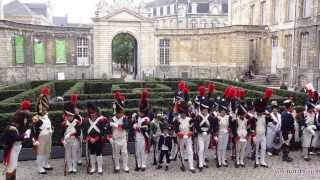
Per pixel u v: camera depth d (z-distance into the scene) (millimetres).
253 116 14797
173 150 15617
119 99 16484
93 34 59406
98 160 13922
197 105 16844
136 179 13344
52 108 18438
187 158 15172
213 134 14672
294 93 25625
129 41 78000
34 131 13734
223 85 32938
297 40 44812
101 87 39312
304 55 44094
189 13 97875
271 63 52094
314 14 41156
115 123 14094
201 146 14453
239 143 14750
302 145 16234
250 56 54812
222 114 14906
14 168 12320
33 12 97688
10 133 12117
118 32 60469
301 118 16016
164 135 14367
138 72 61969
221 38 55438
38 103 14641
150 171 14289
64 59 56969
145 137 14305
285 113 15602
